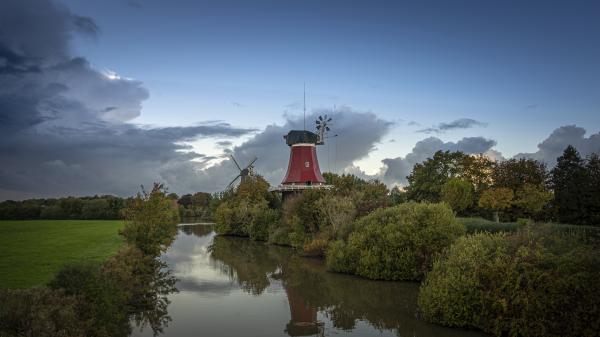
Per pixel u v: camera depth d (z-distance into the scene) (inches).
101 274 652.7
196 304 869.2
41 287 518.3
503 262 651.5
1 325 412.5
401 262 1093.8
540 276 593.9
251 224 2416.3
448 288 690.2
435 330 677.9
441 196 2059.5
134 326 713.0
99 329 556.7
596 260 578.2
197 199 6683.1
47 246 1189.7
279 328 702.5
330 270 1277.1
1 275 715.4
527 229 737.6
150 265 1090.1
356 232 1230.9
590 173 1507.1
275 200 2829.7
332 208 1605.6
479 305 665.6
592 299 545.0
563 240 674.8
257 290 1006.4
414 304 852.0
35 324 420.2
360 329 693.3
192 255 1694.1
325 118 2851.9
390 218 1158.3
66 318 466.0
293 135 2672.2
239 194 2930.6
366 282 1090.1
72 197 3624.5
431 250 1065.5
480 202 1811.0
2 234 1624.0
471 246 728.3
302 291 991.0
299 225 1813.5
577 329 549.6
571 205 1503.4
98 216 3398.1
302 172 2593.5
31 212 3393.2
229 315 784.9
